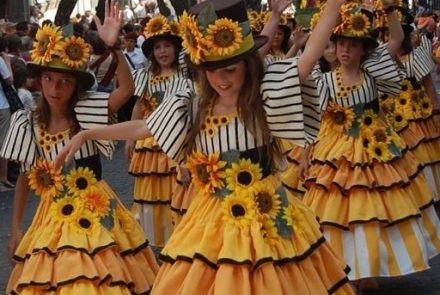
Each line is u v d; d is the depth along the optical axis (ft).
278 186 21.26
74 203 25.08
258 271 20.06
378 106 32.37
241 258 20.06
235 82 20.65
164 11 39.04
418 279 33.32
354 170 31.09
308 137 21.29
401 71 35.65
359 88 31.83
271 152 20.98
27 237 25.70
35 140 25.55
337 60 32.71
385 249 30.53
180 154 21.56
